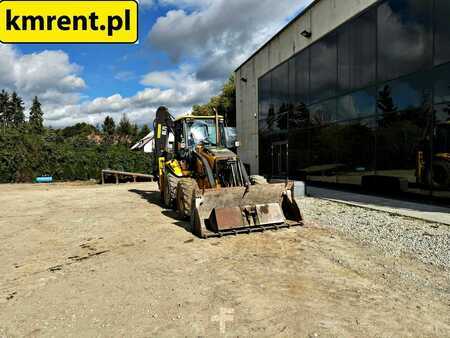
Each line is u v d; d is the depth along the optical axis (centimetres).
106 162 2347
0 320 321
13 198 1288
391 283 385
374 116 1048
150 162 2556
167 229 677
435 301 341
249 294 364
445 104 810
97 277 428
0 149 2091
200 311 328
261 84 1884
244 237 588
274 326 298
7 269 468
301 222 650
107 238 626
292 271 428
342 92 1202
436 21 830
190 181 767
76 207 1025
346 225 652
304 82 1456
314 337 279
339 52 1216
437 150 833
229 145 917
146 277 421
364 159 1092
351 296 355
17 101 8144
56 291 387
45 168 2200
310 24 1397
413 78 901
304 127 1462
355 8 1125
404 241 536
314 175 1385
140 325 304
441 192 823
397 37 952
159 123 1127
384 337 279
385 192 1003
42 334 294
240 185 707
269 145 1808
